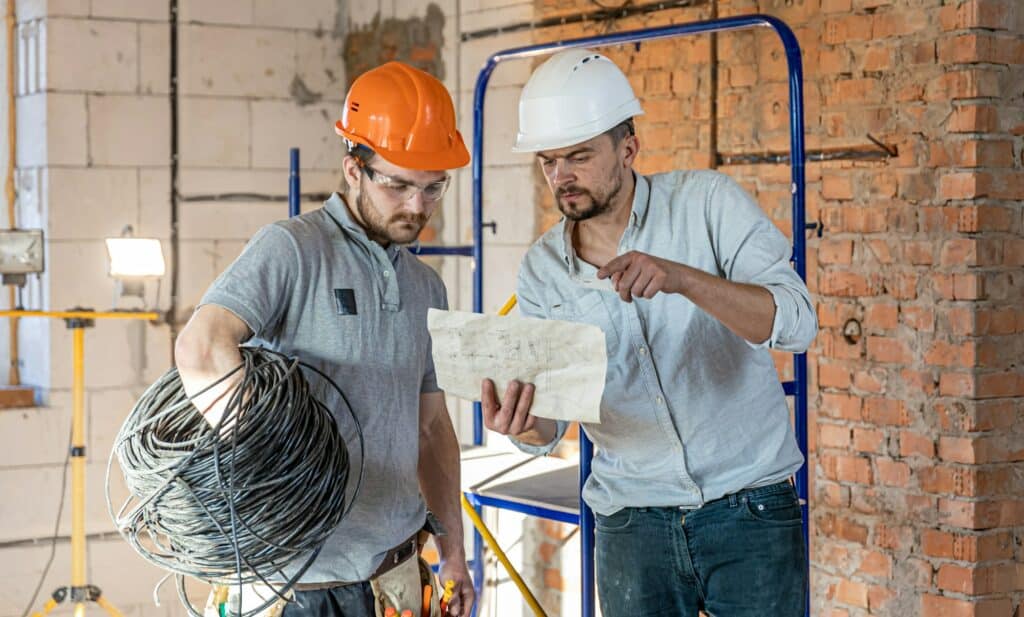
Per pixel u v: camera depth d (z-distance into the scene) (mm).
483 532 3078
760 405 2305
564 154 2234
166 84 5070
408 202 1976
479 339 1889
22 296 5039
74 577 4363
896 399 3246
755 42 3590
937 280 3129
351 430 1947
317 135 5406
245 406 1720
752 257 2176
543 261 2406
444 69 4781
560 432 2346
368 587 1972
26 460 4797
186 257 5121
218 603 1933
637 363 2295
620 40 3053
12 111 5086
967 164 3049
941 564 3148
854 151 3326
